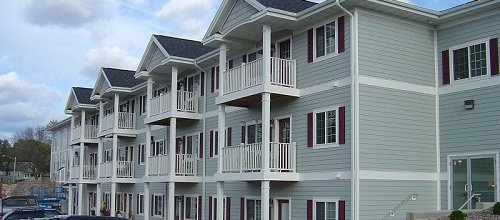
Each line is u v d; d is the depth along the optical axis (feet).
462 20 63.31
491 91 59.21
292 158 68.18
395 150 62.03
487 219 50.78
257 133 77.61
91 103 139.03
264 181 65.36
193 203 93.61
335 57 63.62
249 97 70.49
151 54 99.25
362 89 60.64
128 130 118.01
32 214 68.85
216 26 76.28
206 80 92.32
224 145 76.33
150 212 109.09
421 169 63.62
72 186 148.46
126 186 123.54
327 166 63.36
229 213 82.74
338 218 61.05
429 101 65.16
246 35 74.13
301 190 66.95
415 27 65.31
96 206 128.67
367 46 61.57
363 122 60.34
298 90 68.59
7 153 381.81
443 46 65.41
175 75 92.07
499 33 58.90
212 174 88.33
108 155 134.72
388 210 60.80
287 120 71.00
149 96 99.76
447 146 63.72
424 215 54.24
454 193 62.49
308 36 68.08
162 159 93.56
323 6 62.59
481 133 59.93
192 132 95.50
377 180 60.49
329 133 63.87
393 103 62.49
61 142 192.75
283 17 65.72
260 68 67.87
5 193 206.49
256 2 67.72
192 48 95.86
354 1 59.98
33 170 368.89
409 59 64.28
